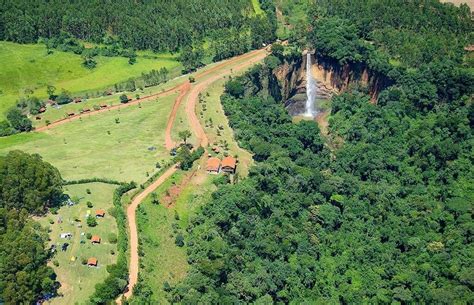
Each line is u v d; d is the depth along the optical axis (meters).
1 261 197.50
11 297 191.75
